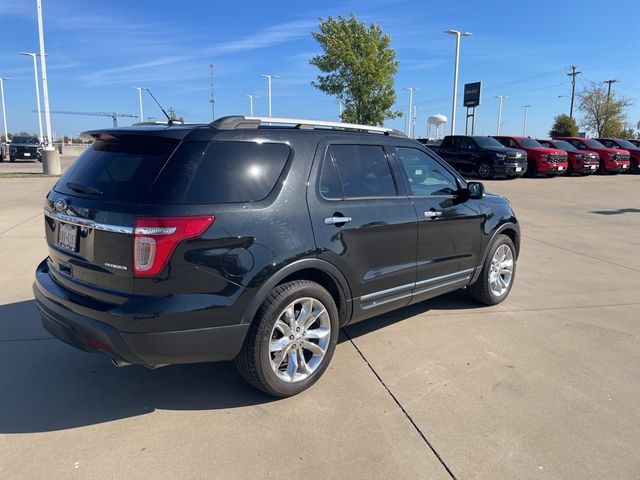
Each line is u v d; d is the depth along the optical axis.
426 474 2.76
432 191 4.63
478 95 37.22
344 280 3.75
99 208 3.12
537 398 3.57
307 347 3.59
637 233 10.17
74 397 3.51
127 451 2.93
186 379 3.80
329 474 2.75
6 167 26.91
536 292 6.07
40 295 3.54
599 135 64.38
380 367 4.00
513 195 16.45
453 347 4.41
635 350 4.42
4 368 3.89
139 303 2.95
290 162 3.50
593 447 3.02
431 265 4.54
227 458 2.88
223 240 3.09
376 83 25.14
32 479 2.68
